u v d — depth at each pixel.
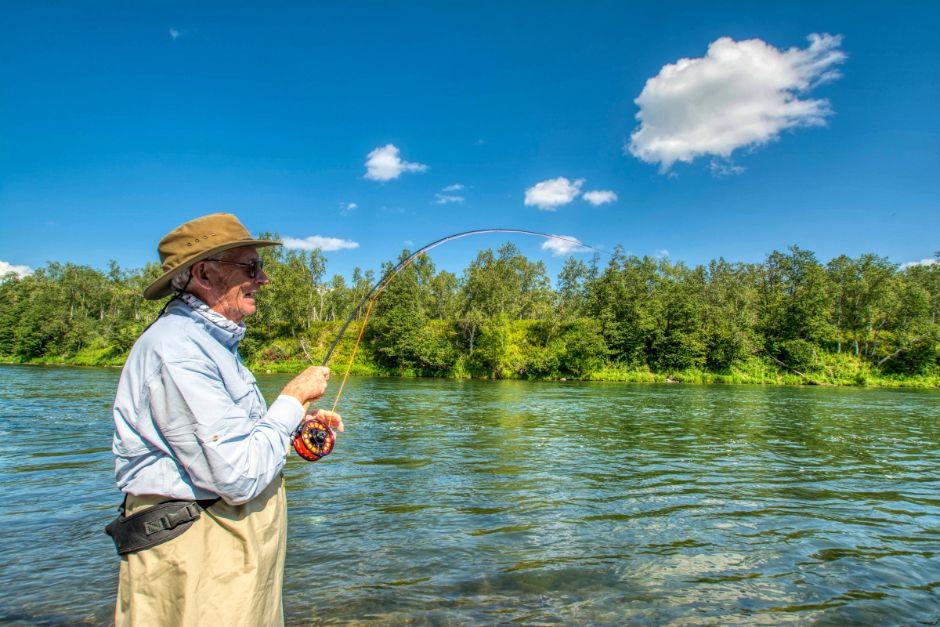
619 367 49.38
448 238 3.75
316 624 3.26
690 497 6.48
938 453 10.03
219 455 1.53
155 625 1.60
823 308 52.81
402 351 50.41
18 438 10.20
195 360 1.62
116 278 91.25
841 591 3.87
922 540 5.01
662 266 81.94
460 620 3.34
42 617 3.35
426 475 7.43
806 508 6.07
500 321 51.62
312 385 1.97
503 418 14.86
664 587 3.89
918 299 52.94
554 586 3.87
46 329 61.34
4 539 4.76
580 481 7.22
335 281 75.81
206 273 1.79
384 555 4.41
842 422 15.23
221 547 1.63
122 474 1.64
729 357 48.69
